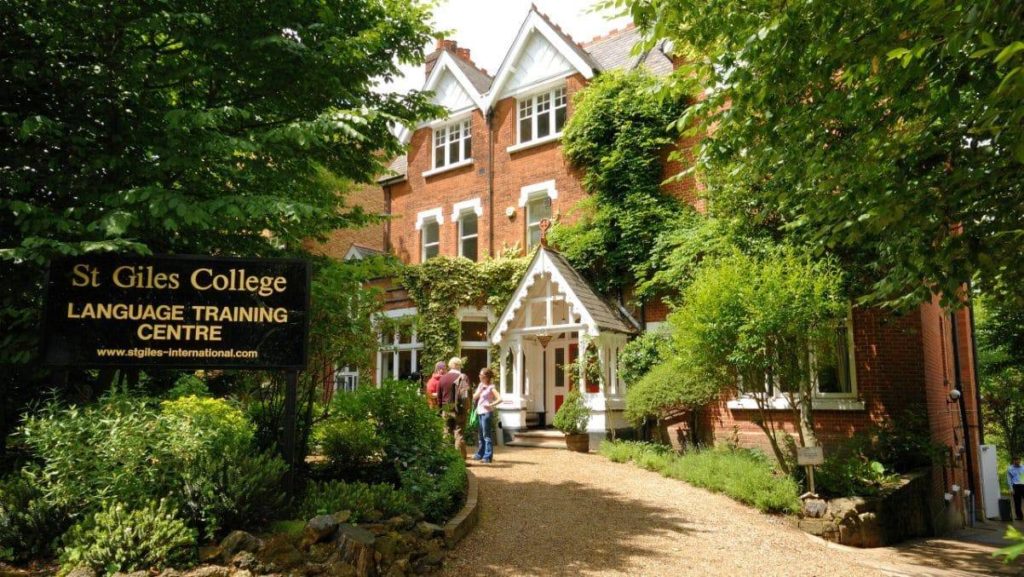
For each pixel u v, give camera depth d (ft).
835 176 20.72
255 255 27.91
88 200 21.48
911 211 18.72
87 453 17.52
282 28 25.36
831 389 38.73
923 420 35.32
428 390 38.32
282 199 21.31
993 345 75.36
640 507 28.02
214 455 18.84
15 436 22.70
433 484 23.72
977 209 19.47
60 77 22.22
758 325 30.19
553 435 47.14
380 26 26.63
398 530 19.88
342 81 27.86
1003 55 11.26
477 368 56.49
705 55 23.68
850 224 20.94
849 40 16.87
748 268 32.78
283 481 20.31
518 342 49.78
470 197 61.05
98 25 21.77
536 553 21.39
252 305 21.15
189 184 24.80
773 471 34.53
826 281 30.91
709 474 32.91
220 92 26.66
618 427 45.11
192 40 23.16
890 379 36.42
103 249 20.01
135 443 17.78
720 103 21.03
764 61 19.22
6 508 17.08
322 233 37.29
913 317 36.45
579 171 53.57
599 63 58.54
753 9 19.30
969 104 17.83
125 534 15.93
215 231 26.61
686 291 37.22
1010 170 17.87
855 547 27.78
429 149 65.51
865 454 34.86
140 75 22.98
